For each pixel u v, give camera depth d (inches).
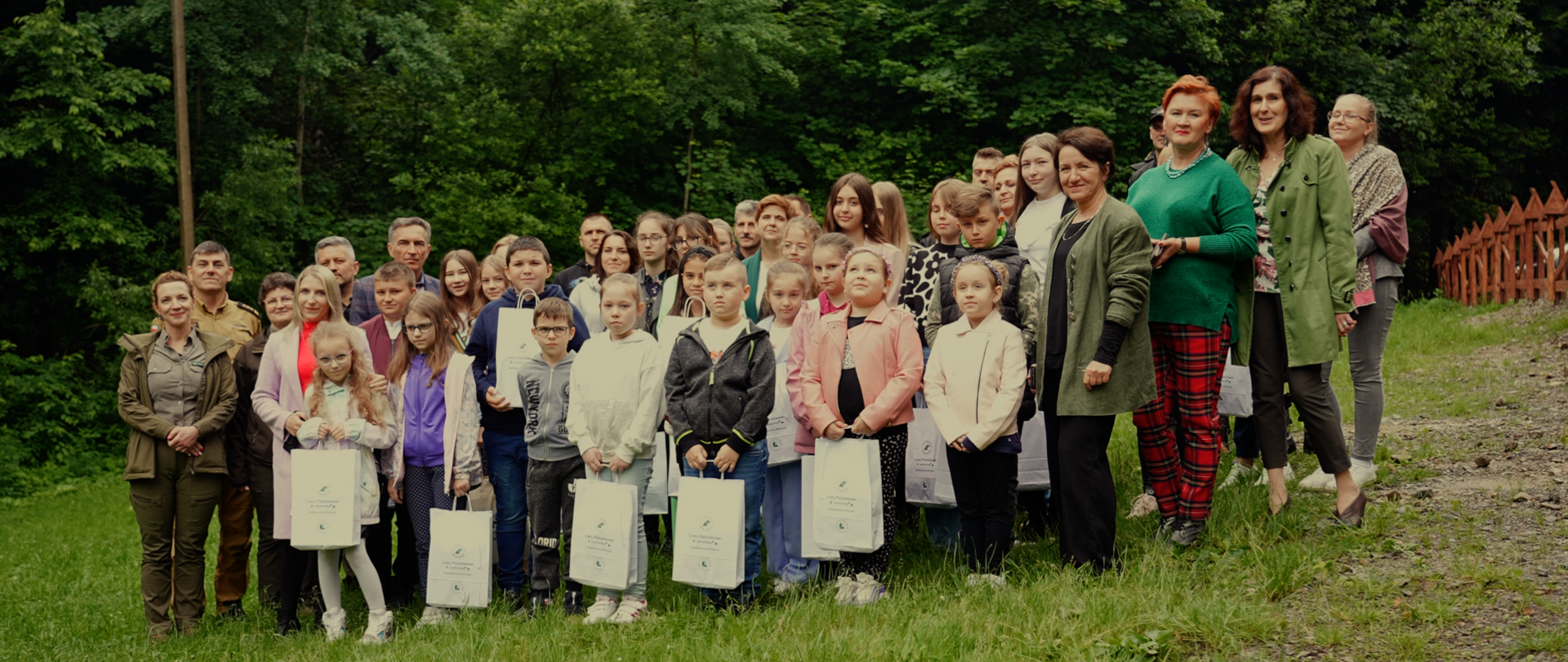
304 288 193.5
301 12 596.4
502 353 191.5
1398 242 191.3
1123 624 136.8
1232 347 173.2
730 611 166.9
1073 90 661.3
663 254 237.3
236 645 186.7
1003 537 167.8
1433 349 378.9
